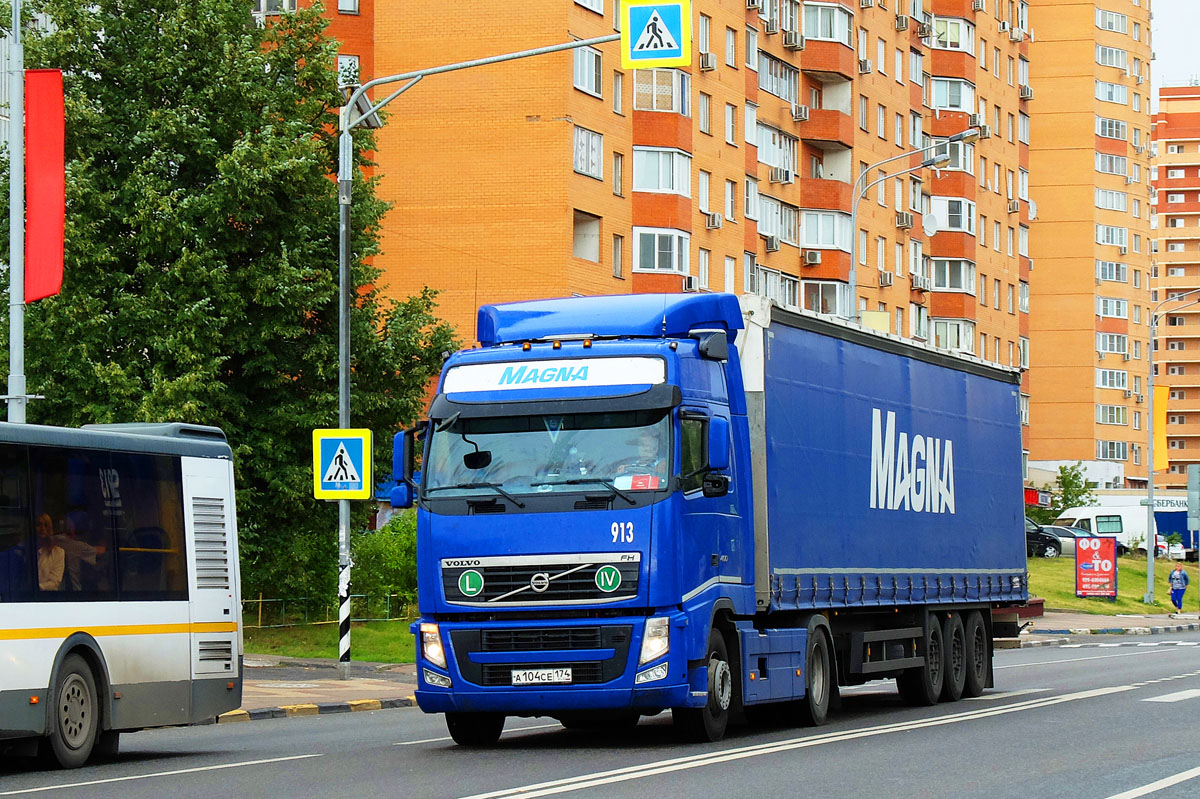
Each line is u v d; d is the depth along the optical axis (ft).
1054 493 588.91
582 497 91.56
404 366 227.61
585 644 90.99
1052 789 74.38
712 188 364.17
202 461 105.09
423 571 93.86
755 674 100.99
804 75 416.67
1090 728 107.65
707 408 97.09
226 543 106.42
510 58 145.48
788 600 105.60
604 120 333.21
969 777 79.00
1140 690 147.02
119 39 217.36
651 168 344.28
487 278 320.29
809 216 414.00
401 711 135.74
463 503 93.20
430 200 322.34
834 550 113.50
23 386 135.85
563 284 317.63
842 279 415.23
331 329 217.36
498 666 91.91
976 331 501.15
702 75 360.28
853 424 118.42
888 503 124.36
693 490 93.56
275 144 204.03
